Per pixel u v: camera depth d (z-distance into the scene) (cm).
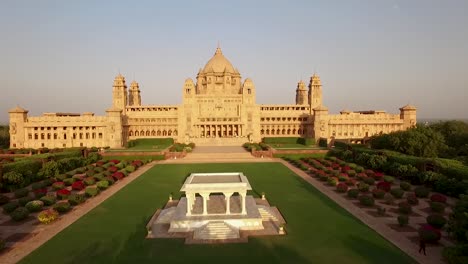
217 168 8431
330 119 14925
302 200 5241
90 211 4678
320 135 14450
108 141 13400
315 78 16825
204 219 3938
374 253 3209
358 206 4891
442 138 8275
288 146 13500
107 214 4538
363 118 15025
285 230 3872
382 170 7588
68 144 13462
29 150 10869
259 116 15900
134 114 15925
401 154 7856
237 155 10812
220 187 4100
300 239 3584
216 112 15962
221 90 17425
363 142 13625
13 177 5922
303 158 9719
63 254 3222
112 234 3766
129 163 8731
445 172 6066
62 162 7456
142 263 3006
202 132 15938
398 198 5312
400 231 3816
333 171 7100
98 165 8438
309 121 16100
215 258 3108
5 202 5088
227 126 15862
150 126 15850
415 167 6650
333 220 4231
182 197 5072
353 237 3631
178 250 3303
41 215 4078
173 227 3897
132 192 5841
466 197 3938
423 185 6231
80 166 8338
